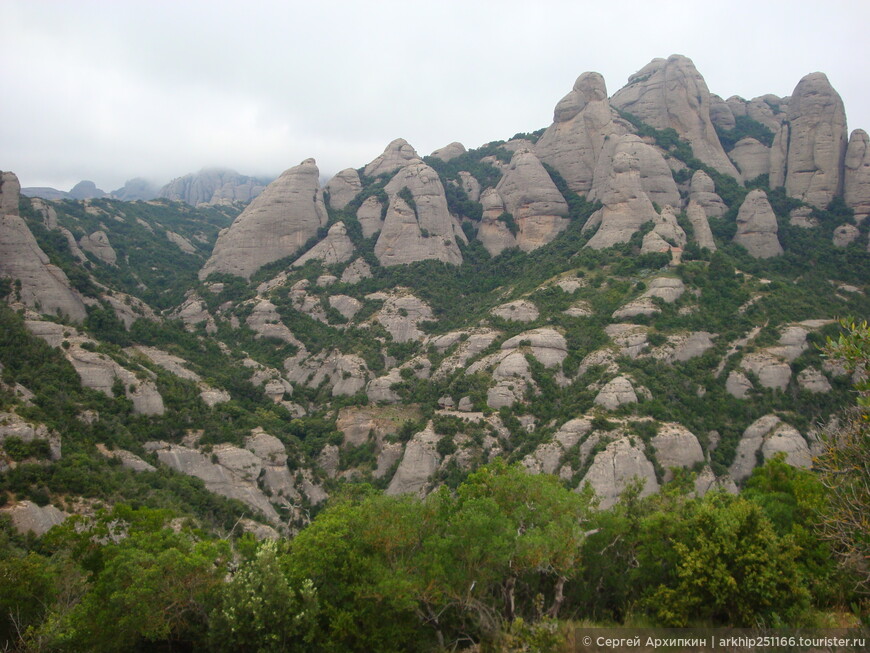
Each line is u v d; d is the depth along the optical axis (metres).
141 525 29.22
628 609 25.50
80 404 47.25
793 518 29.41
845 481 19.19
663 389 55.47
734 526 23.95
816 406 55.03
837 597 23.97
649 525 26.94
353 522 25.05
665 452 49.59
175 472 48.41
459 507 27.23
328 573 23.80
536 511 26.61
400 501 26.61
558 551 24.16
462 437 56.25
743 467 51.28
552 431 53.09
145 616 22.56
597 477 47.41
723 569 22.92
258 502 51.59
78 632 23.38
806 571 24.67
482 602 23.72
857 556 19.81
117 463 44.50
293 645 22.58
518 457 52.22
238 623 22.41
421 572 23.34
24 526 33.81
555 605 25.19
